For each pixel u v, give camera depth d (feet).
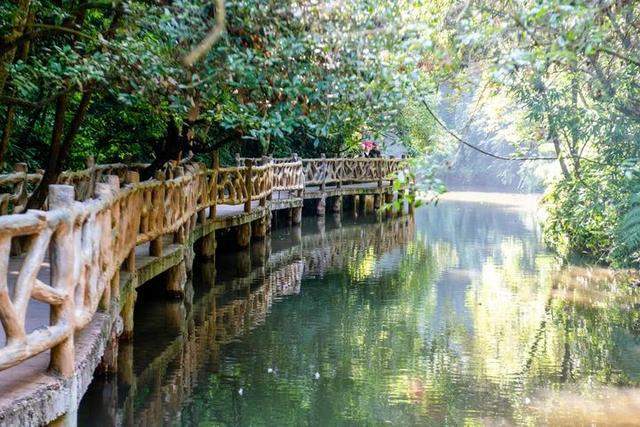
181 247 30.45
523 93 28.02
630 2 20.58
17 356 10.84
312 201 72.54
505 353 25.62
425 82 19.02
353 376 22.84
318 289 36.06
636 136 26.18
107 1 21.88
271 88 22.75
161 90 22.57
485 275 40.27
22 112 33.42
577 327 28.99
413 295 35.04
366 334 27.84
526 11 15.24
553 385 22.16
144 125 35.78
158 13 22.88
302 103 23.35
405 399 20.93
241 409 19.94
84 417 19.22
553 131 29.27
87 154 38.63
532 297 34.55
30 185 31.55
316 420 19.17
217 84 23.17
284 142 63.62
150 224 25.76
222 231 49.75
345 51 21.01
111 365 20.57
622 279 38.24
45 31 24.13
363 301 33.60
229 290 34.96
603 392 21.65
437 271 41.68
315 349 25.64
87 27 26.99
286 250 48.26
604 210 32.78
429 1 19.04
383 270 41.88
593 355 25.29
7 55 22.16
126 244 21.21
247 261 42.88
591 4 16.58
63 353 12.41
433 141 26.58
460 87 19.35
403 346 26.32
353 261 45.01
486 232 60.95
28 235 11.59
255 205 51.31
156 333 26.45
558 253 48.29
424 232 60.75
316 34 20.67
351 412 19.86
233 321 29.25
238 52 21.71
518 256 47.26
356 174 72.54
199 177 36.19
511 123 49.03
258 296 34.04
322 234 57.47
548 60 17.24
